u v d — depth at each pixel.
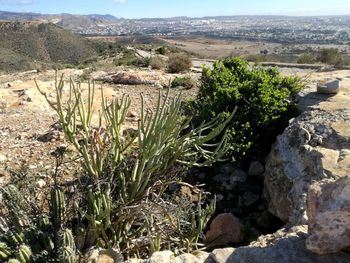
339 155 4.45
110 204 3.66
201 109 6.31
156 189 4.46
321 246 2.39
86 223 3.67
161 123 3.89
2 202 3.64
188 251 3.66
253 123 5.99
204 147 5.61
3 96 9.55
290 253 2.58
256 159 5.94
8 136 6.72
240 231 4.33
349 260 2.43
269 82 6.69
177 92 10.49
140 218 3.95
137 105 9.01
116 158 4.02
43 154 5.80
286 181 4.64
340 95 6.74
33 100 9.11
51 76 14.40
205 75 7.68
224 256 2.69
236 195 5.24
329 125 5.15
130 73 12.09
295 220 3.85
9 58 48.75
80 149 3.97
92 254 3.13
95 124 6.52
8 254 3.02
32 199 3.77
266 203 5.07
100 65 18.88
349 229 2.35
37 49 75.88
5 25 79.75
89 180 3.98
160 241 3.69
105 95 9.64
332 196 2.45
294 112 6.20
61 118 3.89
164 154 4.20
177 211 3.83
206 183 5.43
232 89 6.11
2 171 5.25
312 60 20.98
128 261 2.97
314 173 4.33
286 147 5.09
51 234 3.33
